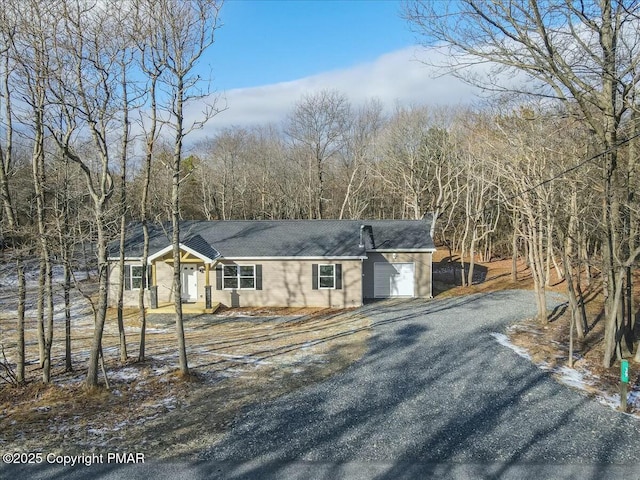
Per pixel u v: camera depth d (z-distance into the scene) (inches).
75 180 652.7
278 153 2014.0
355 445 318.7
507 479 275.4
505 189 1081.4
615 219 520.7
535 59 452.4
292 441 324.2
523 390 437.4
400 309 882.8
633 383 466.3
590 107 536.1
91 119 393.1
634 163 536.4
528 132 710.5
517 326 722.2
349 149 1787.6
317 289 934.4
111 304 920.3
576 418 373.1
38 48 396.2
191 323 792.9
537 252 814.5
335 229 1038.4
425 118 1601.9
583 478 278.4
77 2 410.9
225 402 400.5
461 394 424.5
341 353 566.9
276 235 1010.1
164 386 438.0
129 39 441.1
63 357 553.0
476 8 441.7
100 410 379.6
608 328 518.0
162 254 871.1
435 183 1585.9
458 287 1152.2
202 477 274.1
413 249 1015.0
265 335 689.0
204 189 1806.1
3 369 488.1
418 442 324.5
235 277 940.0
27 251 439.8
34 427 345.7
